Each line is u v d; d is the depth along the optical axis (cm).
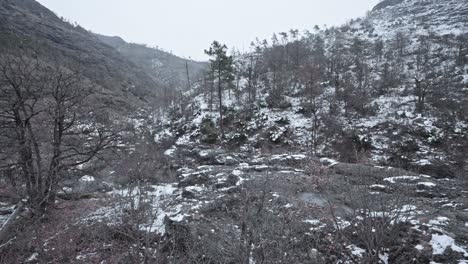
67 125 1344
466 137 2425
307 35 8475
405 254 683
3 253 978
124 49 16650
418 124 2642
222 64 3450
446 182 1345
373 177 1195
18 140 1202
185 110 4175
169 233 886
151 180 1652
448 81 3469
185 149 2792
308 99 3509
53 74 1332
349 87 3525
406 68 4522
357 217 828
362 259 688
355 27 8731
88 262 900
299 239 783
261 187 999
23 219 1158
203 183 1463
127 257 816
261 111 3462
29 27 7531
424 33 6316
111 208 1198
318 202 1059
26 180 1209
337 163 1631
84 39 9762
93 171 1639
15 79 1210
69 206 1377
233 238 745
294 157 1858
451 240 684
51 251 991
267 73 4869
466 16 6750
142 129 3378
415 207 904
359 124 2883
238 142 3091
